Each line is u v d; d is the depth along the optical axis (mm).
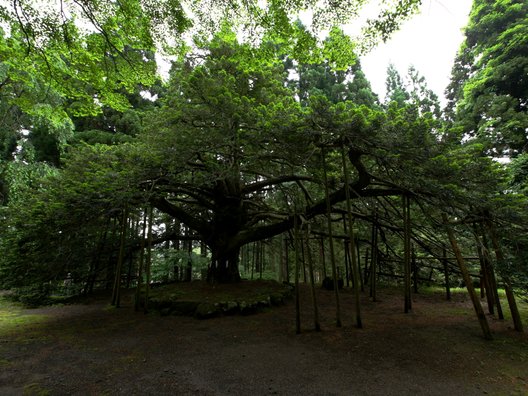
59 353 4848
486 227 6363
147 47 7113
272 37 6703
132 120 14820
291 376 3904
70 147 9586
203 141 7230
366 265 13305
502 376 3889
